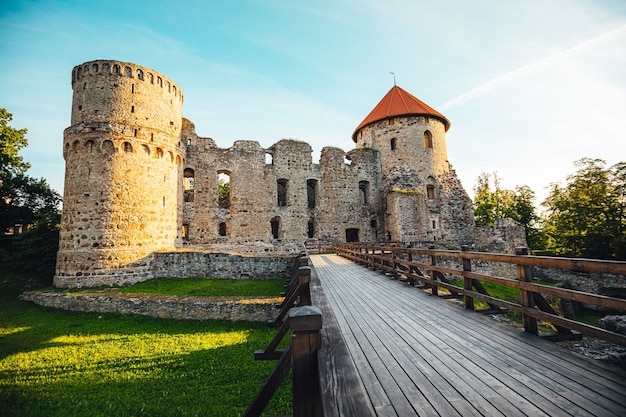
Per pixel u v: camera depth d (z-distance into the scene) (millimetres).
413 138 29359
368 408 2109
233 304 12484
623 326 6746
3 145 21109
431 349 4152
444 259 22156
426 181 28828
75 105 18172
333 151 29281
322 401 2195
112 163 17234
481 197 43625
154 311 12883
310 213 28281
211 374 7723
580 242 25344
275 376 3801
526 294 4734
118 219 16984
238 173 25594
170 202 19469
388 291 8242
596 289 21719
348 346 4312
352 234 30344
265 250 25359
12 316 13430
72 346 9961
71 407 6309
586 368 3451
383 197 29422
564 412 2648
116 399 6609
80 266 16203
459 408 2742
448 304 6691
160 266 17562
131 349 9617
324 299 4926
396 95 32500
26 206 23375
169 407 6211
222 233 26078
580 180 26609
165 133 19422
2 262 18656
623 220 23797
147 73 19078
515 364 3613
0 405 6441
